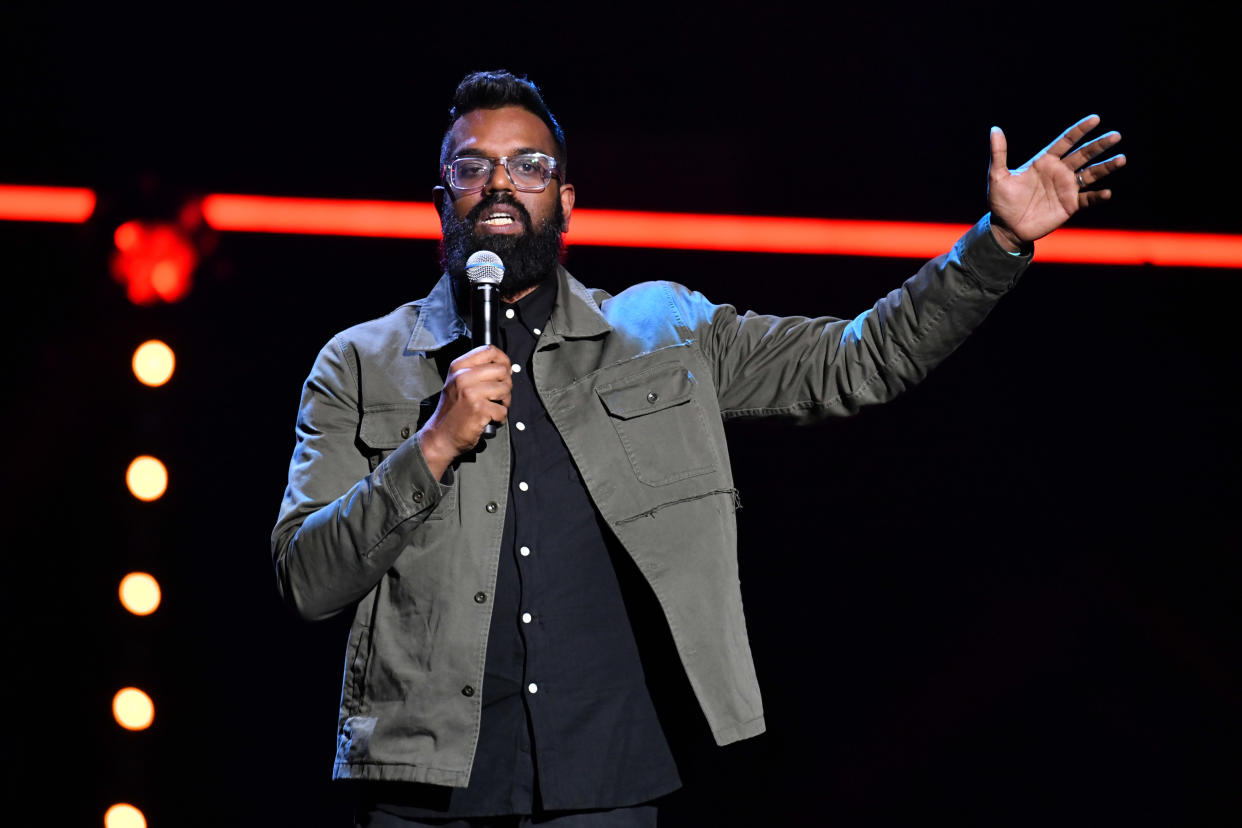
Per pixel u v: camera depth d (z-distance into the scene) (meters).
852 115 16.64
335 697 16.55
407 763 6.90
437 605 7.10
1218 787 16.33
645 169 16.69
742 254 16.80
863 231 16.83
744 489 17.28
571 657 7.07
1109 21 16.34
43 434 16.44
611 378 7.61
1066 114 16.70
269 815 16.31
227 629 16.53
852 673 16.81
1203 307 17.27
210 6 16.03
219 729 16.42
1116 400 17.31
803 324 8.08
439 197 8.42
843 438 17.41
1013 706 16.64
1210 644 16.72
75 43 15.98
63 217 16.30
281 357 16.69
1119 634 16.80
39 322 16.44
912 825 16.30
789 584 17.05
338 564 7.05
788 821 16.33
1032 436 17.34
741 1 16.27
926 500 17.23
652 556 7.20
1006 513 17.19
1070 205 7.35
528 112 8.20
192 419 16.62
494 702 7.07
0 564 16.38
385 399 7.68
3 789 16.12
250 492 16.64
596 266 16.80
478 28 16.28
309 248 16.62
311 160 16.55
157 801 16.28
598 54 16.39
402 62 16.30
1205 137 16.83
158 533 16.56
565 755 6.94
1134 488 17.17
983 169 16.70
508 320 7.90
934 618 16.95
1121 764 16.44
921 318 7.62
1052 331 17.44
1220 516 17.03
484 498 7.24
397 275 16.70
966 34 16.41
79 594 16.44
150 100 16.23
